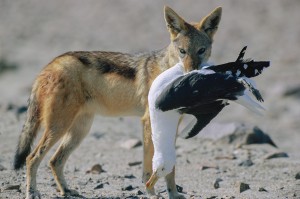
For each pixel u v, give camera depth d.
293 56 92.88
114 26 110.25
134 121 57.50
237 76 25.86
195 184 35.06
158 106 26.70
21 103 61.94
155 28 108.00
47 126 31.80
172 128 27.20
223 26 106.38
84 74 32.84
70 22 113.38
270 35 102.44
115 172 37.72
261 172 37.84
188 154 42.84
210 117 27.27
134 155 42.56
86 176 36.28
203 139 46.78
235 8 114.25
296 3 116.38
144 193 32.22
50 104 31.75
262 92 78.50
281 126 65.56
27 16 116.75
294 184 34.53
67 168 38.47
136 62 33.66
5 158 39.78
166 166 27.06
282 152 41.72
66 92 32.06
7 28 109.62
